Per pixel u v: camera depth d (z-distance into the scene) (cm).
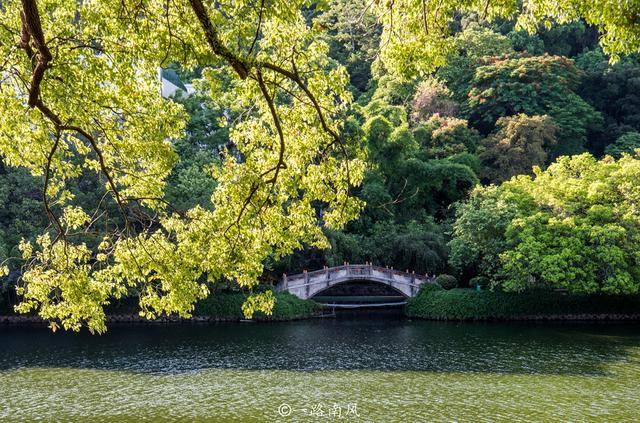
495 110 6719
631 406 2112
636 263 3919
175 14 1173
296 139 1216
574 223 3903
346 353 3055
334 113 1235
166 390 2352
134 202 3159
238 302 4206
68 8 1220
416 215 5422
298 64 1184
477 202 4428
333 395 2277
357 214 1247
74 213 1378
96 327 1308
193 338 3503
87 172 4231
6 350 3141
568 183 4128
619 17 1020
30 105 1099
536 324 4022
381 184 5312
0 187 4100
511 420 1972
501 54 7181
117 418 2008
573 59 7450
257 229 1212
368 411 2072
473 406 2120
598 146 7069
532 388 2358
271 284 4494
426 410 2083
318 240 1275
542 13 1097
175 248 1381
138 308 4203
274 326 3969
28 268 1355
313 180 1234
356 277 4503
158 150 1348
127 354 3038
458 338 3472
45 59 1037
